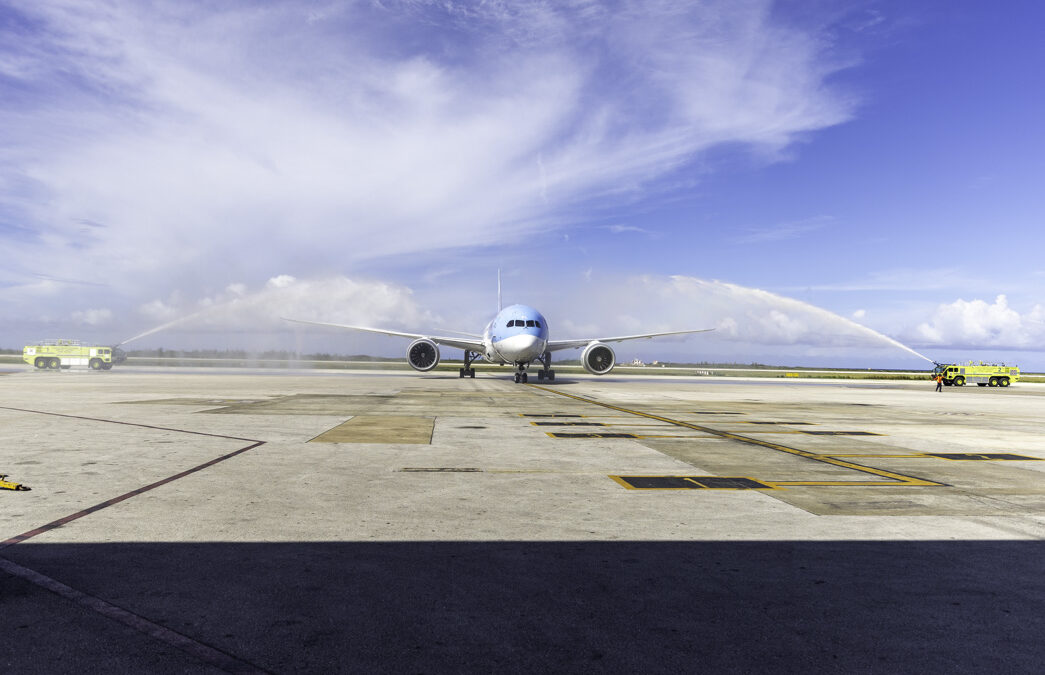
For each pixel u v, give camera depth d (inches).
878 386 2381.9
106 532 254.8
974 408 1151.0
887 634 169.5
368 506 305.1
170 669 144.8
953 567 226.5
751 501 330.0
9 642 157.6
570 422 711.1
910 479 401.7
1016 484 390.3
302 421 673.0
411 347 1676.9
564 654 155.3
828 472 421.1
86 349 2362.2
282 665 147.9
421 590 197.3
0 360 3622.0
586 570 218.2
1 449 464.1
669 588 202.2
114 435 544.7
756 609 185.6
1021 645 163.6
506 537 256.5
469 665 148.9
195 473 379.9
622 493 344.2
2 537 246.5
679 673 146.2
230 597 189.2
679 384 1988.2
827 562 230.5
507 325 1533.0
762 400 1213.7
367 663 149.3
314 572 212.1
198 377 1822.1
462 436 572.4
